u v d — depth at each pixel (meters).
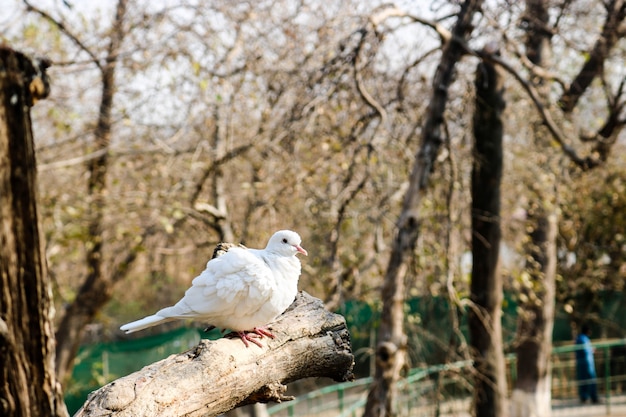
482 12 8.39
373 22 7.76
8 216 3.81
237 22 9.64
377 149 8.63
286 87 8.66
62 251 12.30
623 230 16.08
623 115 13.20
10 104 3.70
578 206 14.19
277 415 15.02
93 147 10.77
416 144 9.89
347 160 9.19
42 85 3.83
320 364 4.02
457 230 10.10
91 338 17.39
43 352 4.08
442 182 9.63
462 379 8.93
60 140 11.39
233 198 11.27
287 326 3.95
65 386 12.45
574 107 11.23
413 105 9.30
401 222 8.17
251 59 9.20
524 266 12.14
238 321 3.90
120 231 10.18
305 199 9.66
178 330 15.14
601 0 10.66
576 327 17.22
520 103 10.60
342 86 8.43
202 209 9.62
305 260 10.71
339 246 9.79
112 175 11.72
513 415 12.41
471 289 9.67
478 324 9.56
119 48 9.83
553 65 10.97
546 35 10.68
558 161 10.80
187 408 3.34
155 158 10.78
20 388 4.02
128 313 17.73
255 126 10.52
